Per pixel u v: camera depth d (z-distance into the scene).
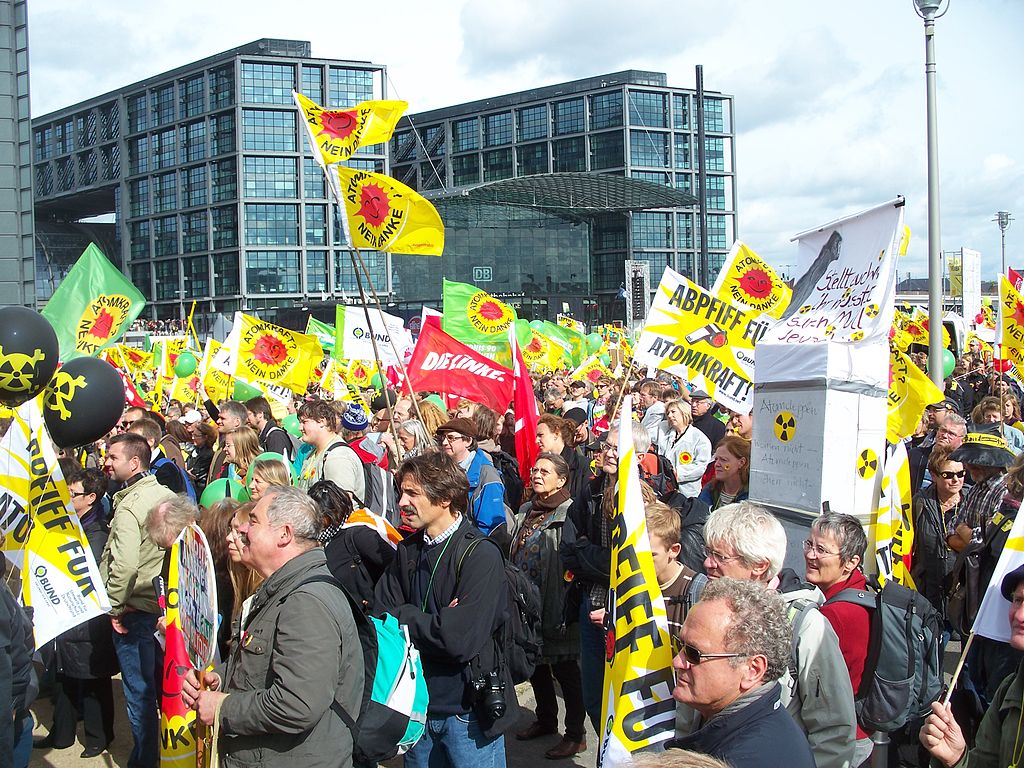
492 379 9.64
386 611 4.41
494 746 4.47
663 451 9.62
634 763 2.09
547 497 6.12
